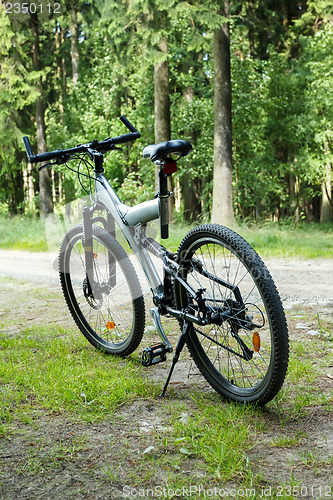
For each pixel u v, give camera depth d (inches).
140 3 505.0
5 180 870.4
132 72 748.0
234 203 732.7
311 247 398.6
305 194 880.9
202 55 762.8
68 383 108.6
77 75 888.3
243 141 737.6
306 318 166.6
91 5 609.0
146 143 759.7
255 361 120.9
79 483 73.4
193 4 514.0
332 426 90.0
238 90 712.4
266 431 88.9
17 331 158.4
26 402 101.7
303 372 115.0
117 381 110.1
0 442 85.5
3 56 705.6
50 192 739.4
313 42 756.0
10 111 729.6
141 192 592.4
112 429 90.3
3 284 236.4
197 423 90.3
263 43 926.4
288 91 764.0
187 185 802.8
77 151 124.6
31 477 75.0
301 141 797.9
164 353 111.6
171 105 721.6
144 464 78.2
